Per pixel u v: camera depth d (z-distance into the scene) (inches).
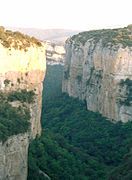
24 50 4178.2
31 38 4480.8
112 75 6875.0
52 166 4345.5
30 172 3868.1
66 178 4350.4
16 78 4087.1
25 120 3629.4
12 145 3267.7
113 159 5684.1
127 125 6638.8
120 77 6815.9
